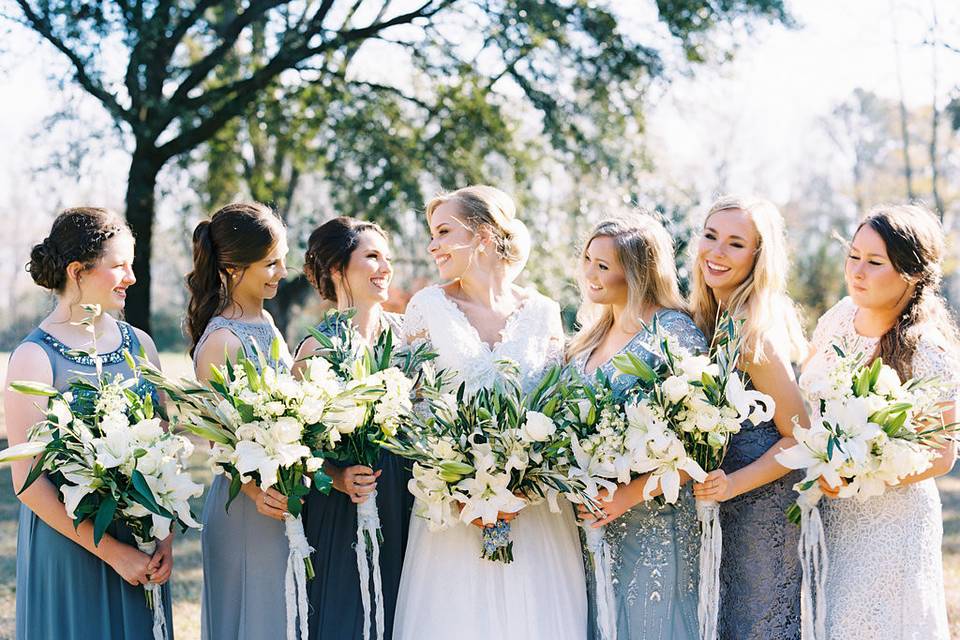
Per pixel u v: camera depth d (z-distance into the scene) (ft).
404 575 11.30
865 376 10.12
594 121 39.06
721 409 9.89
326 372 10.02
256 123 40.60
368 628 10.70
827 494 10.39
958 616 16.24
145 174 38.45
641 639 10.69
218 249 11.25
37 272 9.97
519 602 10.77
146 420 9.48
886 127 105.09
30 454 8.97
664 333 10.23
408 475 12.05
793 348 11.69
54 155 35.68
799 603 11.13
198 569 20.03
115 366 10.21
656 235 11.34
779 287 10.91
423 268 42.60
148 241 39.11
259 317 11.52
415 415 10.52
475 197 11.89
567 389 10.39
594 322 11.99
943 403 10.16
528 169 40.16
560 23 37.58
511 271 12.11
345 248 12.09
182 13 39.88
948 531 23.00
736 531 11.10
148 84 37.27
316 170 43.29
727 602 11.14
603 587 10.66
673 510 10.80
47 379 9.74
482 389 10.48
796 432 10.14
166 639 10.12
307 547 10.39
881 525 10.52
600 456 10.06
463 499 10.27
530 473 10.31
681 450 9.89
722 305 11.18
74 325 10.01
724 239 10.83
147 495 9.14
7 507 25.22
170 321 91.30
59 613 9.75
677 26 37.40
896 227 10.59
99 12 34.40
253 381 9.72
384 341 11.10
